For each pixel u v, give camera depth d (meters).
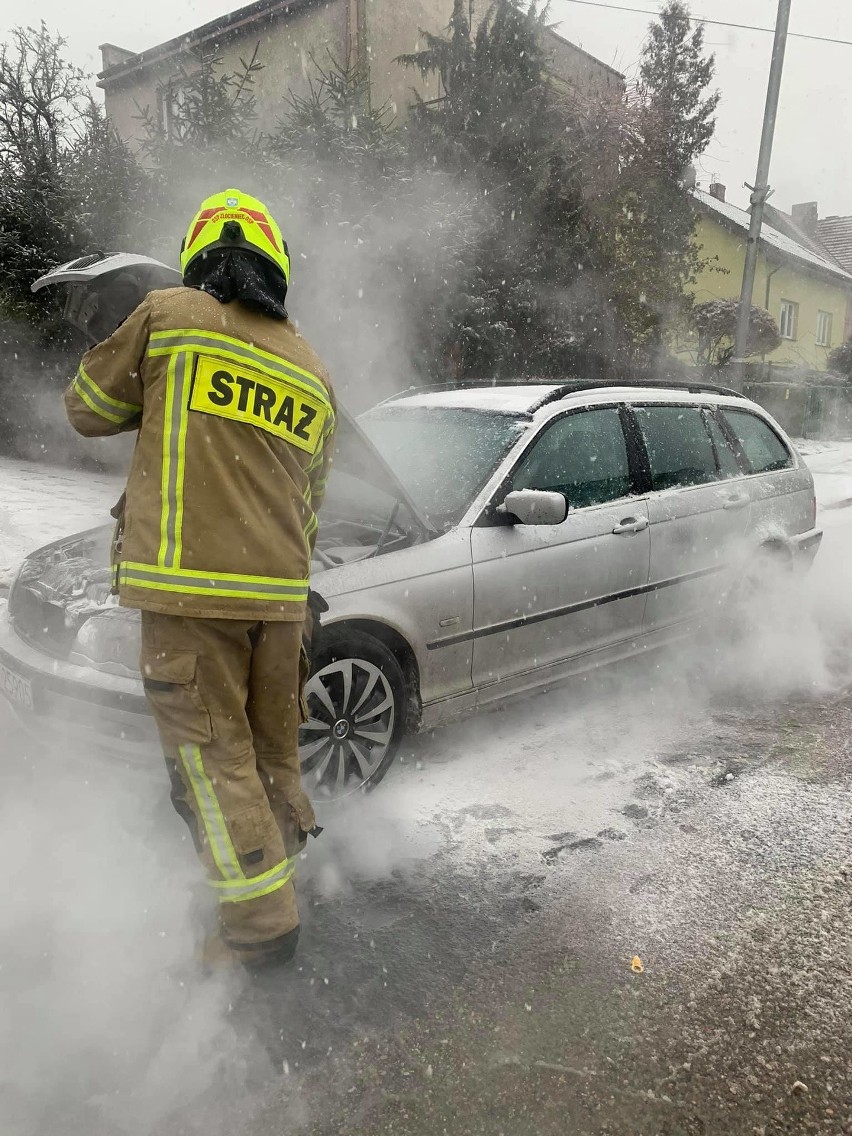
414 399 4.74
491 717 4.14
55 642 3.08
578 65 15.84
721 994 2.32
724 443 5.05
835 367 27.36
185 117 9.66
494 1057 2.10
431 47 11.53
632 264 12.66
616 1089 2.01
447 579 3.42
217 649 2.14
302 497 2.25
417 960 2.44
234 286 2.16
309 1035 2.16
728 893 2.75
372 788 3.30
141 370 2.14
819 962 2.44
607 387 4.54
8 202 10.09
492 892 2.76
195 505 2.06
